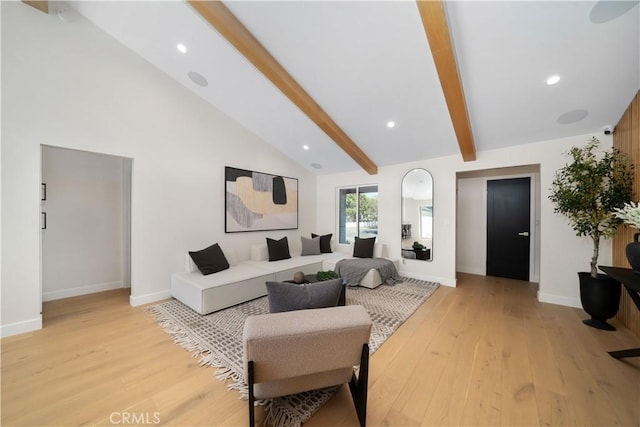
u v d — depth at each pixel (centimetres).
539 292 328
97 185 364
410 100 293
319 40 233
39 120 241
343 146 399
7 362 188
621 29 180
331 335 120
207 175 377
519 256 439
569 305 307
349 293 356
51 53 247
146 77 313
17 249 231
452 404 148
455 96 248
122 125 293
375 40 225
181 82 344
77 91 262
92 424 135
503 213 454
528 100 261
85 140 268
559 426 133
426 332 239
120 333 233
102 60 279
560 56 208
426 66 242
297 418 138
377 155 446
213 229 385
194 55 289
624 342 219
